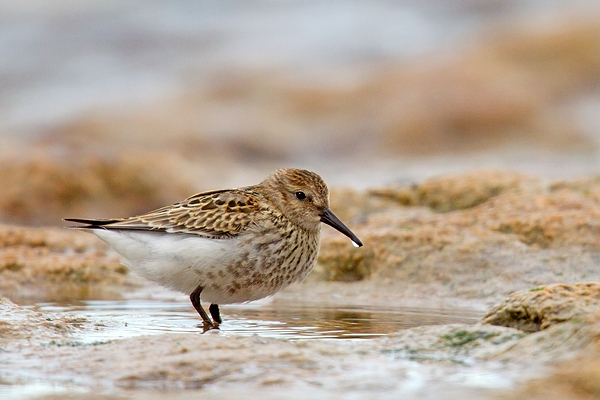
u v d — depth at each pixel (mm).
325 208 10469
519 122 28781
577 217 12414
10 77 36812
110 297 11836
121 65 37719
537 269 11719
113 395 6531
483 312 10492
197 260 9633
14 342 8070
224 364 7082
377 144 29312
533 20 34656
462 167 24250
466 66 31125
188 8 42750
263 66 35312
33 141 24047
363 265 12789
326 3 42906
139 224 9859
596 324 7031
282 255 10023
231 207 9914
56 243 14148
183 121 30875
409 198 15633
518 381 6500
